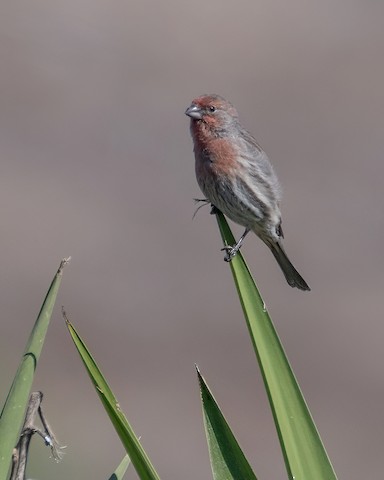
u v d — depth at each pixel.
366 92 22.64
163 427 12.46
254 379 13.71
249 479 4.48
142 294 15.48
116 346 14.09
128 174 19.05
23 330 13.88
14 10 24.25
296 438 4.48
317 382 13.88
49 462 9.20
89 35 23.78
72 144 19.94
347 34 24.45
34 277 15.49
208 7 25.30
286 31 24.62
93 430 11.70
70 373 13.00
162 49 23.70
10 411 4.34
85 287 15.43
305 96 22.53
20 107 20.91
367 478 12.05
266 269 16.45
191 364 13.88
